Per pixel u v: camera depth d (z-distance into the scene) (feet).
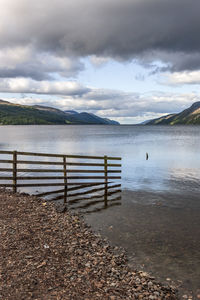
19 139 289.53
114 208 50.39
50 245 30.27
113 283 23.32
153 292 22.89
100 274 24.79
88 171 70.33
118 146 201.98
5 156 134.31
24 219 38.96
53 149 175.32
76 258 27.73
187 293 23.62
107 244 33.83
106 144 223.71
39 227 36.09
